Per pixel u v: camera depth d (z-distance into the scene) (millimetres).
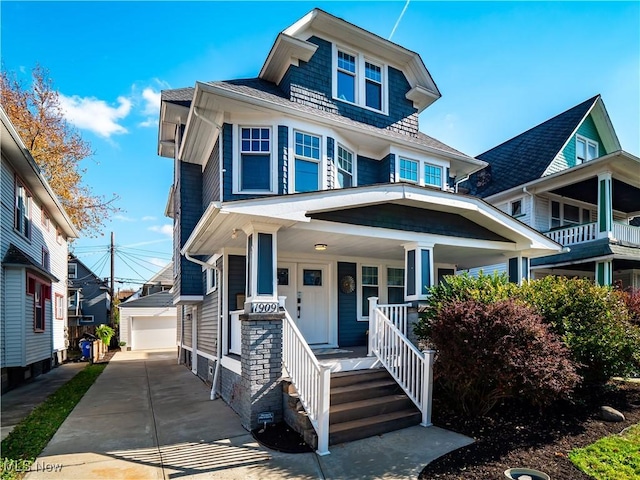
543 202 14695
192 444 5070
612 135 16625
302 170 7836
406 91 10344
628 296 7652
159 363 15234
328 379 4684
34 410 7223
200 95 6859
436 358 5742
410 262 7449
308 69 8508
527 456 4262
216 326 8742
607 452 4254
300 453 4609
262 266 5754
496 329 4902
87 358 16578
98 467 4371
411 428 5324
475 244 8172
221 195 7262
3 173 9336
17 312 9547
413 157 9781
